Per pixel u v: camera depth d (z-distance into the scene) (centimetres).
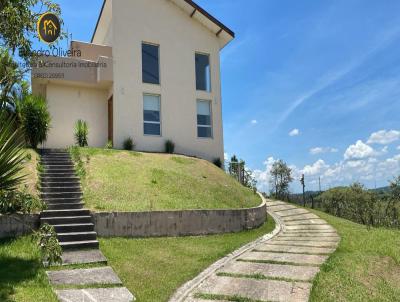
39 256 823
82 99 2145
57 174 1370
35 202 820
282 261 908
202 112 2317
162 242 1066
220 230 1270
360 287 714
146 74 2167
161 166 1716
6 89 955
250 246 1116
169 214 1155
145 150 2088
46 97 2061
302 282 743
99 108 2178
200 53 2359
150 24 2192
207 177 1778
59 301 616
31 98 1634
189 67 2281
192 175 1716
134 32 2141
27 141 1614
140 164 1670
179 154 2095
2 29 889
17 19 889
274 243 1167
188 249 1013
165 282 743
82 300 629
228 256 973
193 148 2228
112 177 1438
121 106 2052
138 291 683
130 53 2114
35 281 686
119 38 2094
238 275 800
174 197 1391
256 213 1461
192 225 1200
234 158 2550
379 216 2441
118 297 649
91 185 1326
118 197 1274
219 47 2420
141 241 1049
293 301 645
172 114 2192
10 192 778
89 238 975
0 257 798
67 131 2088
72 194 1227
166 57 2222
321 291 683
